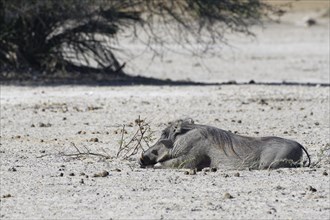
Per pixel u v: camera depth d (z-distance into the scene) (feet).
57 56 330.75
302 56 487.61
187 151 136.98
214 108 239.30
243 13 331.57
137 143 166.09
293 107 241.55
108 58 349.00
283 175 130.52
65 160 151.02
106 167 142.20
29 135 190.49
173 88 291.58
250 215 104.83
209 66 442.91
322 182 125.18
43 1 303.27
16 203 114.11
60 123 211.41
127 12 331.16
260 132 191.83
